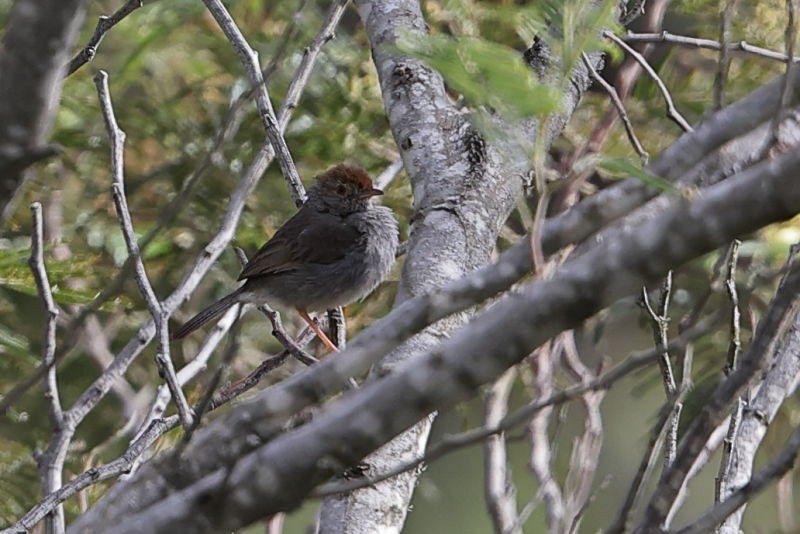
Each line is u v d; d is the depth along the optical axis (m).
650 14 13.72
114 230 14.37
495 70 5.93
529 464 10.45
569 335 11.65
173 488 6.05
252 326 14.53
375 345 6.05
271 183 15.23
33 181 13.79
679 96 14.88
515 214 15.83
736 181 4.95
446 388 5.27
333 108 14.95
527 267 6.32
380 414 5.31
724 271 9.30
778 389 8.25
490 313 5.29
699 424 6.19
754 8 14.79
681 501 7.96
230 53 14.95
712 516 6.31
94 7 14.50
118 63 14.64
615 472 16.44
